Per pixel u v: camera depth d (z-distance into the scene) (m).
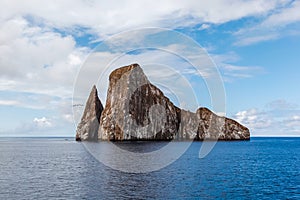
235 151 107.06
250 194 33.12
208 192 33.25
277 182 40.56
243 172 50.09
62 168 52.78
